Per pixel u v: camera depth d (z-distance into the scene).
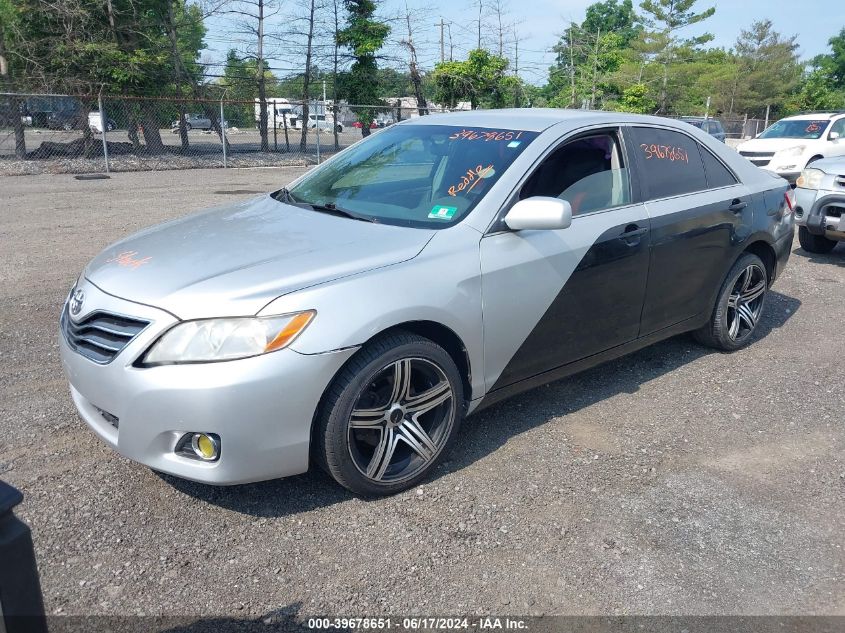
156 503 3.20
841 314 6.33
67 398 4.19
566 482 3.47
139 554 2.86
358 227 3.52
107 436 3.01
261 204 4.15
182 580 2.72
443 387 3.36
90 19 21.58
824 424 4.18
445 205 3.63
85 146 19.70
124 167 19.02
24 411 4.01
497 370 3.63
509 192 3.64
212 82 25.64
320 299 2.92
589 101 34.66
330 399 3.00
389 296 3.07
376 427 3.17
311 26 26.02
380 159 4.25
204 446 2.85
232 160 21.33
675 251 4.41
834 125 15.88
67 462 3.50
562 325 3.86
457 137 4.14
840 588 2.80
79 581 2.69
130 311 2.89
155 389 2.76
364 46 25.64
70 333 3.16
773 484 3.52
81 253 7.95
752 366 5.04
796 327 5.95
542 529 3.10
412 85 27.88
